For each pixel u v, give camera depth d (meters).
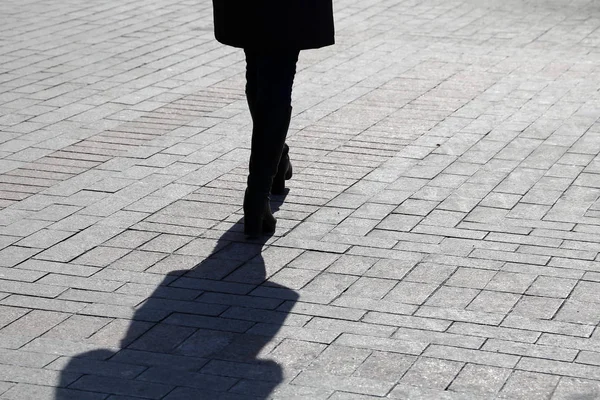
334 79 11.85
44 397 5.41
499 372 5.66
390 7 15.85
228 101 11.12
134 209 8.10
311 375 5.65
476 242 7.43
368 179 8.72
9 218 7.93
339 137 9.81
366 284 6.80
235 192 8.48
